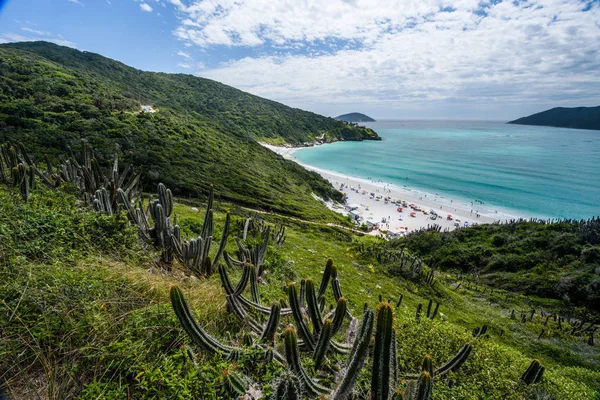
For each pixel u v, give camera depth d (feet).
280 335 11.75
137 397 7.88
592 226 96.12
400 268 63.21
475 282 84.53
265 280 24.02
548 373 17.38
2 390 7.28
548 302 71.05
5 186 20.81
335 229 120.16
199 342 8.90
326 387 8.96
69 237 14.62
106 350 8.51
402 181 251.19
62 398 7.25
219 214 70.44
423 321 15.70
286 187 182.91
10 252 11.53
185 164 141.18
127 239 16.67
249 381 8.29
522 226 107.04
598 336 53.72
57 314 9.08
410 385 7.98
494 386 12.07
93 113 148.66
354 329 12.67
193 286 14.88
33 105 132.67
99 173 24.52
